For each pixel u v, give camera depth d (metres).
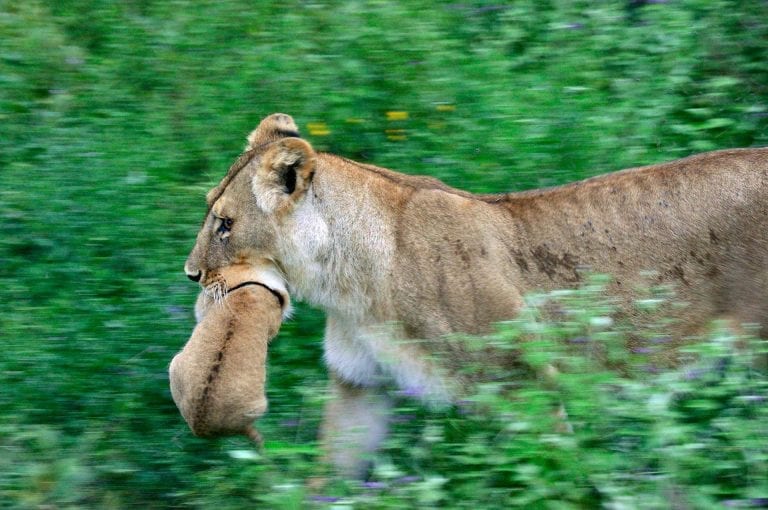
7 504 9.29
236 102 13.48
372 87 13.55
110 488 9.91
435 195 10.33
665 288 9.96
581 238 10.24
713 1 13.97
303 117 13.34
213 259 10.27
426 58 13.69
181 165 13.08
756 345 9.96
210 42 14.36
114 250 12.04
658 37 13.61
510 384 9.77
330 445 9.69
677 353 10.16
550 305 10.12
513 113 12.63
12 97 13.92
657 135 12.84
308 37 14.11
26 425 10.12
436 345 9.98
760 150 10.31
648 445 8.57
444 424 9.82
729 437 8.73
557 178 12.23
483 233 10.18
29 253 12.30
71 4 15.58
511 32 13.91
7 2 15.39
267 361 11.12
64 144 12.99
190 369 9.45
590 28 13.91
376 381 10.36
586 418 8.77
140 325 11.10
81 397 10.56
